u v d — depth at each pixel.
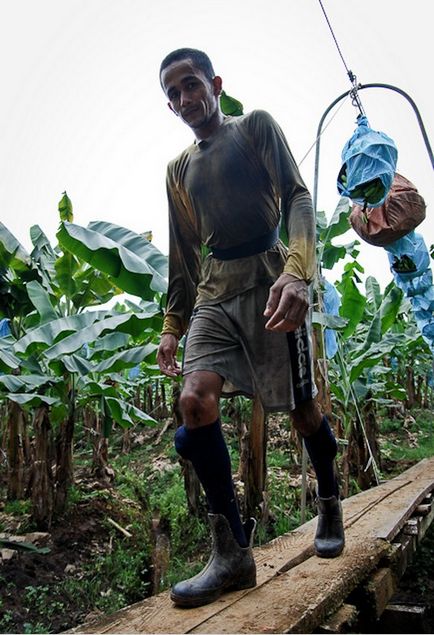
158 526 5.02
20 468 5.83
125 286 4.42
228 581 1.99
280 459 7.18
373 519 3.27
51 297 5.61
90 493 5.76
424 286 5.32
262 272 2.10
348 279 5.63
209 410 1.93
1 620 3.53
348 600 2.40
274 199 2.13
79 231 4.28
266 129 2.04
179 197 2.32
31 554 4.30
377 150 2.91
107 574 4.27
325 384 4.57
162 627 1.75
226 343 2.06
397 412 10.68
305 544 2.77
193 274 2.45
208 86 2.09
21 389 5.20
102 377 6.46
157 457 8.29
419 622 2.72
